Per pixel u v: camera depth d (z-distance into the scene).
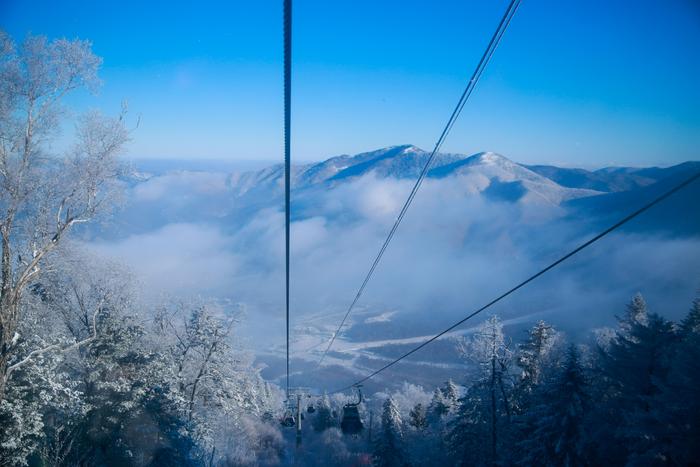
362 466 44.62
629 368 24.94
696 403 17.14
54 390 18.20
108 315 24.53
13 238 16.28
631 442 20.73
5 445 16.30
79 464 19.94
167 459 25.28
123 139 17.08
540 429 22.33
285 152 7.83
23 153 15.58
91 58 16.05
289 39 6.25
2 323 15.75
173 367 29.31
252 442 43.84
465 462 34.09
